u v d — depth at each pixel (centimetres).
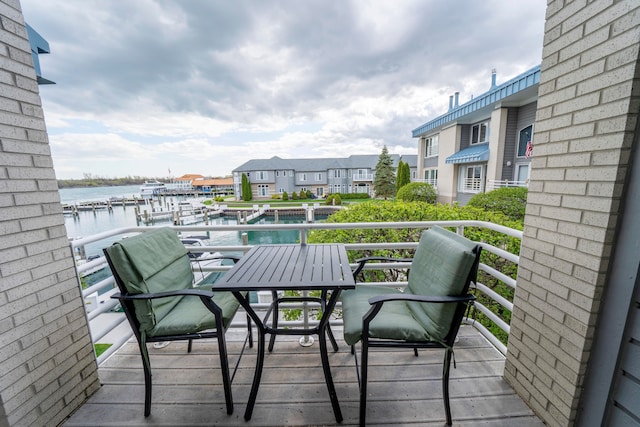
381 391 149
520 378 144
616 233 100
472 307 225
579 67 109
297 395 148
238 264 157
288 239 1352
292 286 124
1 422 111
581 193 109
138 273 138
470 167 1127
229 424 132
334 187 2978
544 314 129
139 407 143
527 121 848
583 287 109
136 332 135
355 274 183
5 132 114
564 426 119
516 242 289
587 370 111
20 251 119
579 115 109
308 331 134
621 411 102
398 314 148
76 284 146
